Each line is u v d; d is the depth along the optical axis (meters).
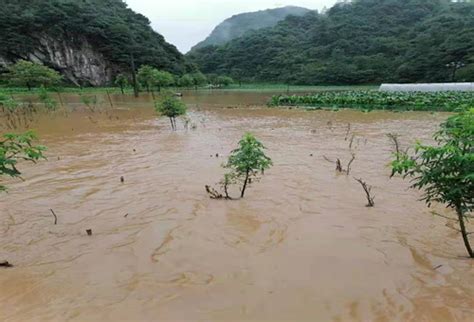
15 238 5.41
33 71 42.72
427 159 4.35
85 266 4.54
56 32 72.94
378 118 20.19
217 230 5.55
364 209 6.29
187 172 9.00
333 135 14.57
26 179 8.55
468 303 3.62
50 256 4.82
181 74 82.44
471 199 4.29
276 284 4.04
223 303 3.71
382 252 4.75
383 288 3.92
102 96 43.12
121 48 79.69
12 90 43.81
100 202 6.94
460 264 4.39
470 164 4.01
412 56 74.06
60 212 6.45
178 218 6.05
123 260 4.68
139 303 3.73
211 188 7.60
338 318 3.44
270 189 7.49
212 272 4.34
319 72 84.06
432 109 23.81
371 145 12.23
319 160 10.09
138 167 9.62
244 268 4.42
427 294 3.80
